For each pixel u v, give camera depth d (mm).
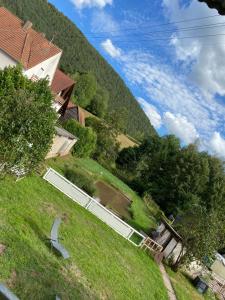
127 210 47812
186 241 33812
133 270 25344
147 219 50938
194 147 76688
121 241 29688
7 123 18438
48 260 17359
